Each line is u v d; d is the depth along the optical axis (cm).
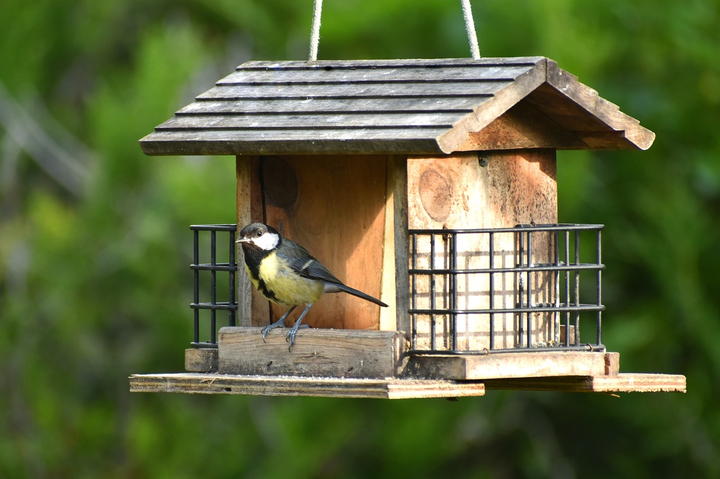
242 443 1467
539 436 1595
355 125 852
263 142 870
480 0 1472
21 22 1681
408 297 866
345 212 914
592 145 957
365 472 1447
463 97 850
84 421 1472
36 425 1475
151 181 1482
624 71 1534
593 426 1593
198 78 1833
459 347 897
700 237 1487
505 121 914
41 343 1511
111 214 1490
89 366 1510
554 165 959
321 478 1450
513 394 1594
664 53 1531
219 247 1448
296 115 894
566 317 920
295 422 1406
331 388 814
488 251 911
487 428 1528
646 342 1465
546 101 905
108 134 1498
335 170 917
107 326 1527
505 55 1439
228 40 1853
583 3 1484
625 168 1510
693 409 1494
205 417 1505
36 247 1525
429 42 1528
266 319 947
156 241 1446
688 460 1518
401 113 851
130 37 1838
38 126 1773
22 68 1691
